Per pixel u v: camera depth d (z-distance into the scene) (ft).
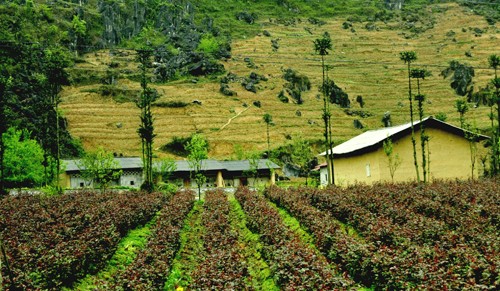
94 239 67.46
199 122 384.88
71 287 56.54
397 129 176.86
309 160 294.87
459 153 170.60
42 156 222.69
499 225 71.82
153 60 551.59
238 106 424.87
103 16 634.84
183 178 255.50
